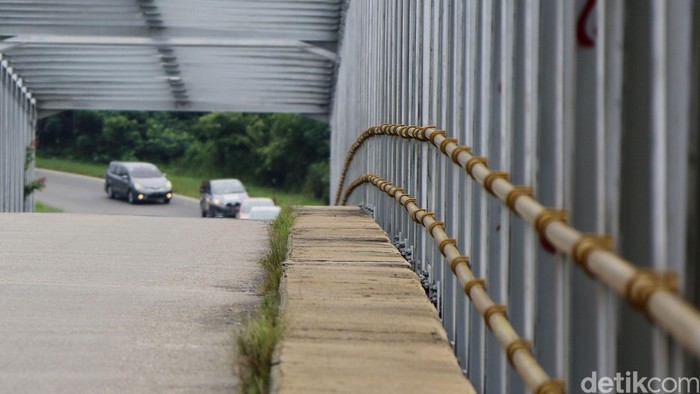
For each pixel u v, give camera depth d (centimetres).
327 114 11644
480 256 1789
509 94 1555
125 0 8681
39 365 1775
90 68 10588
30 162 11331
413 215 2611
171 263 3231
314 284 2253
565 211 1197
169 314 2278
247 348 1708
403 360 1616
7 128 9875
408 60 3200
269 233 3928
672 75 973
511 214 1547
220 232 4362
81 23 8969
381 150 3922
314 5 8638
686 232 954
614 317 1027
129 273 2970
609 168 1064
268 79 10925
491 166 1727
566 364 1187
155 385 1645
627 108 1062
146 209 17050
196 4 8706
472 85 1889
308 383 1472
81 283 2733
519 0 1555
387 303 2050
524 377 1255
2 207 9544
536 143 1351
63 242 3803
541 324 1389
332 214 4291
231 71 10656
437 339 1762
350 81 6975
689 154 952
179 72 10738
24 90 10819
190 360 1823
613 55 1056
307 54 10125
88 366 1772
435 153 2409
